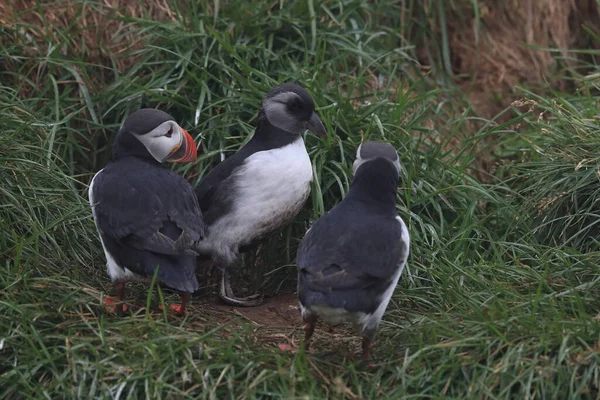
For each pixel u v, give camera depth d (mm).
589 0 15188
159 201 9133
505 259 10883
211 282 11234
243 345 8438
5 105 11219
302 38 12695
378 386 8078
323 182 11242
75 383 8000
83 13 12961
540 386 7867
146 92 11938
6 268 9531
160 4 13336
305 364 8133
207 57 12016
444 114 13789
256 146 10422
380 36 14062
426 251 10484
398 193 11164
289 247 11164
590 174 10820
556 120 12430
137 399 7875
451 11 14727
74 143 11984
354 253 8227
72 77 12586
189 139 10078
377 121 11320
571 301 8789
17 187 10414
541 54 14742
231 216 10188
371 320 8398
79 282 9570
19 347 8336
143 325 8594
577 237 10883
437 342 8500
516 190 12008
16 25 12477
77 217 10609
